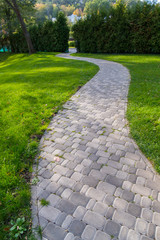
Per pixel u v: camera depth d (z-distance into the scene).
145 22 16.34
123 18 17.25
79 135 3.79
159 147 3.21
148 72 8.95
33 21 28.38
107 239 1.93
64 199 2.40
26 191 2.49
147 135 3.60
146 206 2.27
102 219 2.13
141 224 2.06
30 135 3.85
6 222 2.13
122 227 2.04
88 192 2.48
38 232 2.01
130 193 2.45
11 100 5.80
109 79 8.06
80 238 1.95
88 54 19.62
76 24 20.55
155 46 16.67
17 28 28.89
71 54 20.55
